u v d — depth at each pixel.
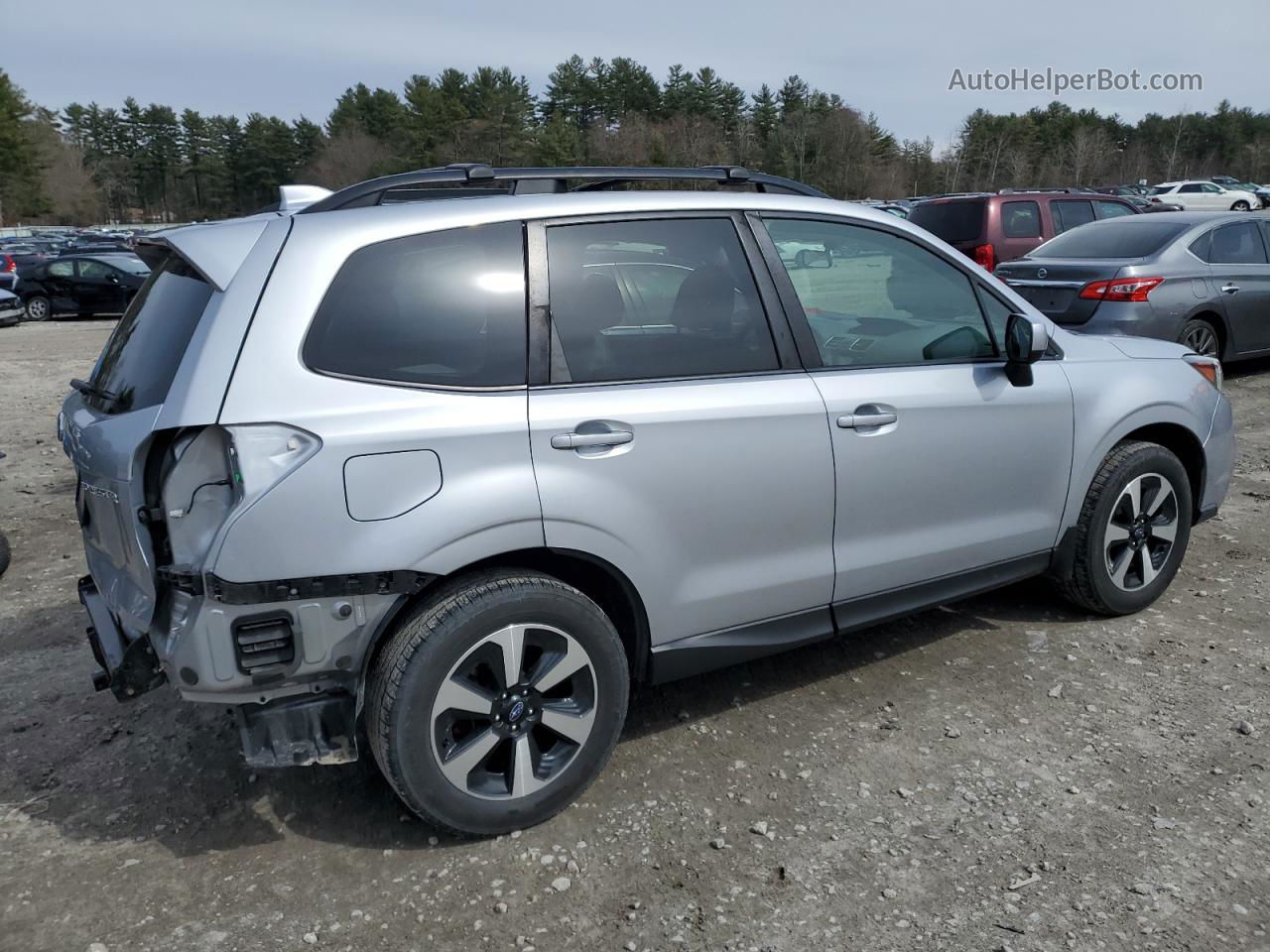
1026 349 3.68
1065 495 4.04
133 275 21.53
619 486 2.97
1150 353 4.41
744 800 3.12
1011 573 3.99
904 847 2.88
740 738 3.49
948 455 3.63
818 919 2.60
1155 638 4.18
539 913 2.65
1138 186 49.25
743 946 2.52
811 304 3.44
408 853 2.91
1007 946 2.49
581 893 2.73
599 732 3.05
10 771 3.39
